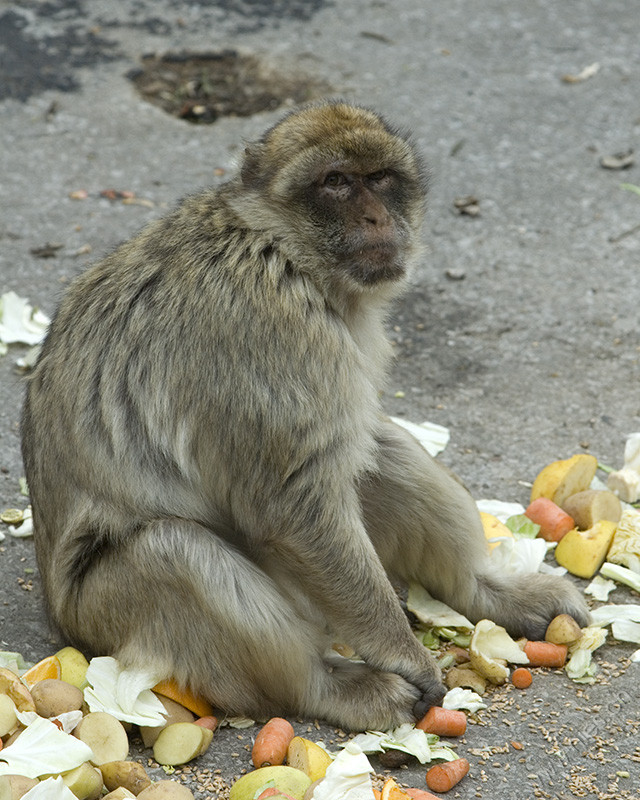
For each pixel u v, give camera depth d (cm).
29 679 736
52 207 1463
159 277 768
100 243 1393
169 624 738
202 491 767
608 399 1164
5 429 1089
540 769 722
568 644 834
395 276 803
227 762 723
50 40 1828
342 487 754
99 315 782
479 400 1163
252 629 734
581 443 1101
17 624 856
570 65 1834
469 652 830
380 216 786
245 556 790
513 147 1623
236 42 1847
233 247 764
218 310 744
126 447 757
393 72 1788
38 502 809
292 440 738
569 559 933
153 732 732
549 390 1177
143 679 734
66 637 809
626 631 847
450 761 711
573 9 2006
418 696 765
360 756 671
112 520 759
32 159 1561
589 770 722
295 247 781
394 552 873
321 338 752
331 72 1778
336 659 802
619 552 926
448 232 1446
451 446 1094
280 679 752
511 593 871
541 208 1498
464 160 1590
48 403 793
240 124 1656
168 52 1812
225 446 748
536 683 806
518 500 1023
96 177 1530
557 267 1385
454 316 1298
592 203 1512
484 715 770
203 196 812
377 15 1961
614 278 1365
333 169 775
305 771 688
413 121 1667
